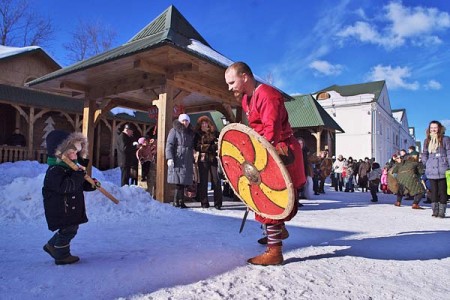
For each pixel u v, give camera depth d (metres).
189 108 13.16
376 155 41.91
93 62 8.72
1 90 19.11
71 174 3.31
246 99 3.62
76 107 21.52
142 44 7.98
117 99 11.69
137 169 11.82
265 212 3.37
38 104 19.55
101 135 23.95
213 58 8.44
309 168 12.61
